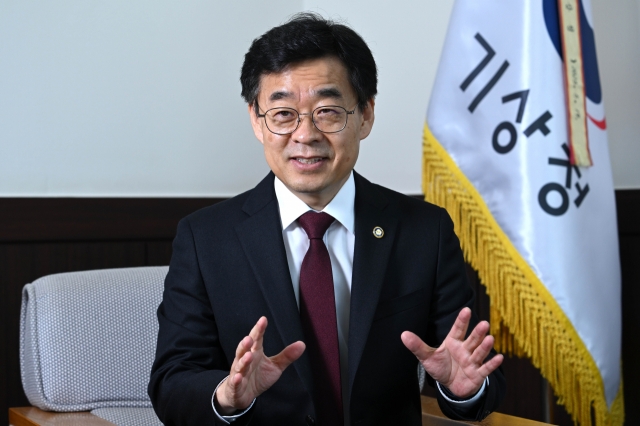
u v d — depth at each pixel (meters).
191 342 1.36
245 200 1.48
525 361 2.51
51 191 2.45
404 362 1.38
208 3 2.80
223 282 1.39
